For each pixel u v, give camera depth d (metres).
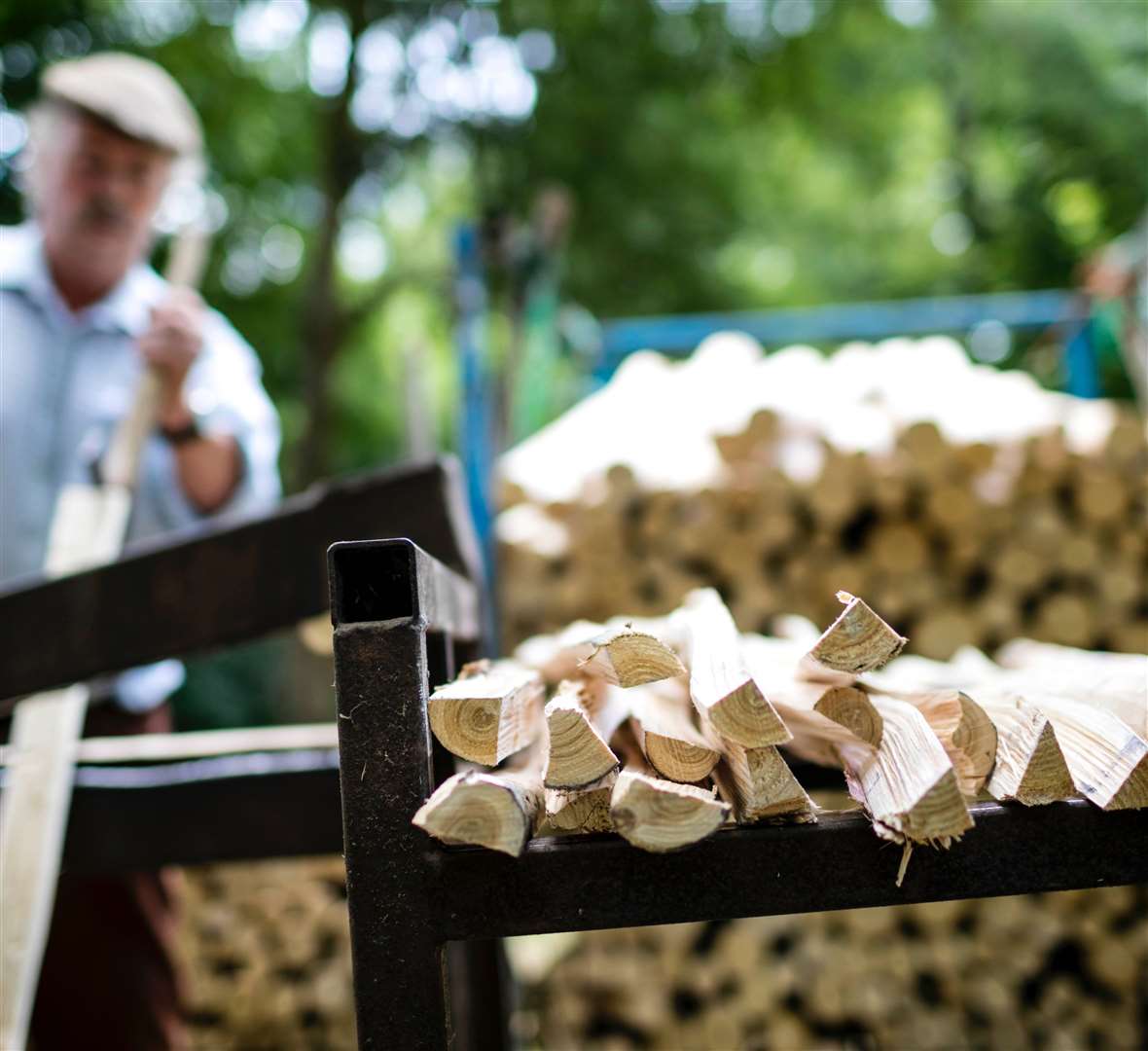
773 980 2.57
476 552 1.55
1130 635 2.57
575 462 2.84
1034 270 12.10
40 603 1.42
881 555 2.59
